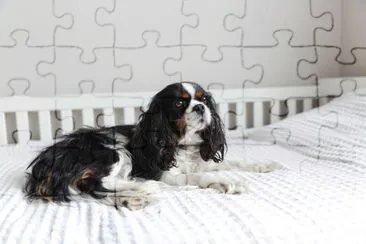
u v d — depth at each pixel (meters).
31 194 1.29
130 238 0.94
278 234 0.97
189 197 1.26
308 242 0.96
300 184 1.32
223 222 1.02
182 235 0.95
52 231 1.00
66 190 1.27
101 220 1.08
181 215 1.09
